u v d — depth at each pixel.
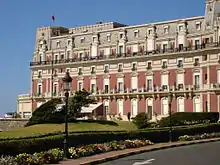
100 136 41.78
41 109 87.62
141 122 85.25
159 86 110.19
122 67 117.06
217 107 98.44
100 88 120.75
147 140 48.19
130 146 43.19
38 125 82.81
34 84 134.62
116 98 117.44
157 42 113.25
